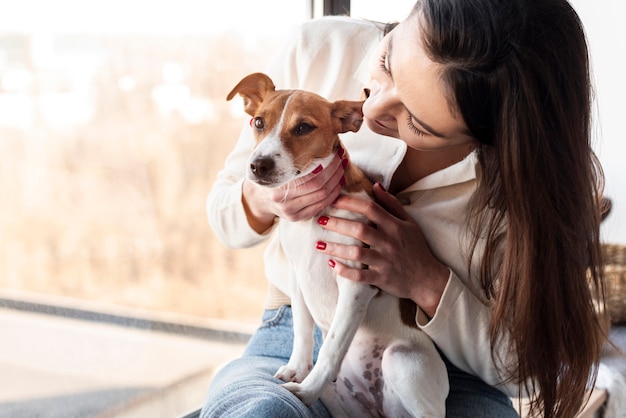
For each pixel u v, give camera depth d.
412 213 1.45
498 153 1.21
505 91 1.16
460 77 1.16
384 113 1.29
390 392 1.38
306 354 1.39
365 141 1.53
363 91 1.43
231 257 2.29
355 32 1.60
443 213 1.45
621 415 2.12
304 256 1.40
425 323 1.41
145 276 2.07
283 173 1.30
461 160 1.47
